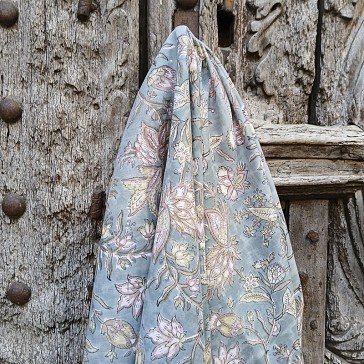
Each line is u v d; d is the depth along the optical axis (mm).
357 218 863
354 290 879
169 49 652
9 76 715
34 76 715
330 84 851
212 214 634
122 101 737
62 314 741
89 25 723
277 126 814
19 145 725
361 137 819
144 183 625
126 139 635
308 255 860
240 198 674
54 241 734
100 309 616
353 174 827
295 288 688
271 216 669
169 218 587
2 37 708
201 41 730
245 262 669
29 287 739
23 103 719
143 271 617
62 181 731
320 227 860
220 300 631
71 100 727
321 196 850
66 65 720
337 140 809
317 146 808
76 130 730
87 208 740
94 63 729
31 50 711
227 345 638
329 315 884
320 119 855
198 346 580
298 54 838
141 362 579
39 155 725
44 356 742
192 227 588
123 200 621
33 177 727
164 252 583
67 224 737
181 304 576
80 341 750
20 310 742
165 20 737
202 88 649
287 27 834
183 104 607
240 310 655
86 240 744
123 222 618
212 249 629
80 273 745
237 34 807
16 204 720
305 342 869
